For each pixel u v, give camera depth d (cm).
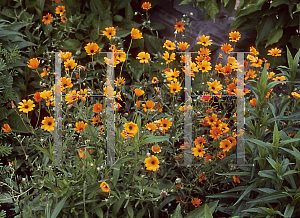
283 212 166
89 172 173
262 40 309
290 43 319
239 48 329
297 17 301
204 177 202
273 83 174
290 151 155
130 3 389
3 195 199
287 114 211
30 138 233
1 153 223
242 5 309
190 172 208
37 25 336
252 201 162
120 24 353
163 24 388
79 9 357
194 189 210
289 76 195
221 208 193
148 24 345
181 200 195
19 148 240
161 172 207
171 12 386
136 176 171
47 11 359
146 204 180
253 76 227
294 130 202
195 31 356
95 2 356
